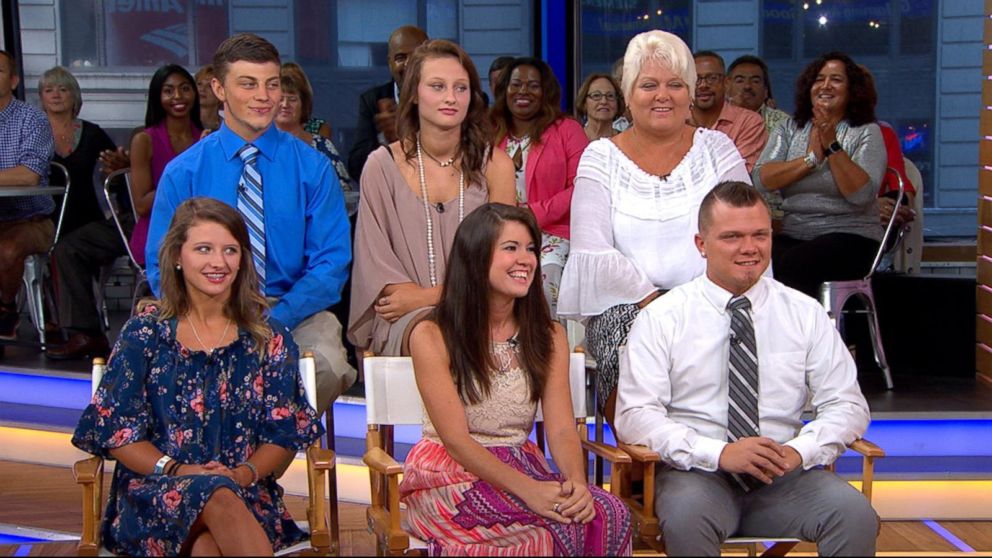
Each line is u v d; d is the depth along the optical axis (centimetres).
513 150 469
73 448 454
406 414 292
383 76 669
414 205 340
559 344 291
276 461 284
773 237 483
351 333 343
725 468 276
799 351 296
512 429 287
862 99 467
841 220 468
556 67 643
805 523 276
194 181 341
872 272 462
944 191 633
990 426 420
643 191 338
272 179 346
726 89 554
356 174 556
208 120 589
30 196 542
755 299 298
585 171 344
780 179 471
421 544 270
